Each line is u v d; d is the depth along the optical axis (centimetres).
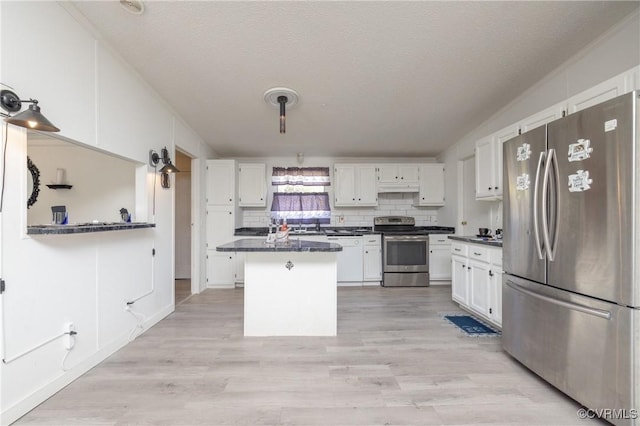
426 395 167
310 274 255
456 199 442
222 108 303
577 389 152
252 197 475
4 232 138
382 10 164
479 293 288
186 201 506
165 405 157
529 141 187
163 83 251
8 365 141
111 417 147
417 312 320
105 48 200
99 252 204
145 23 177
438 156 511
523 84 254
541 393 169
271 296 254
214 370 194
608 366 138
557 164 163
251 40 192
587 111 146
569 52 207
